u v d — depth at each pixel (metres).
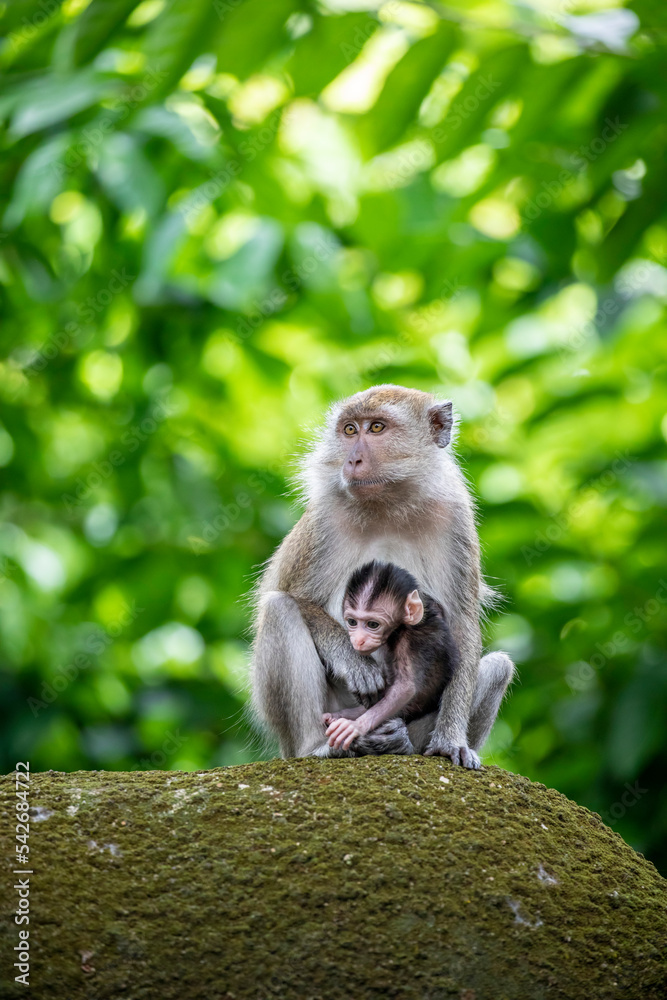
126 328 16.06
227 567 15.30
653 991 7.23
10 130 11.55
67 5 11.74
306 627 10.24
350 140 14.86
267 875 7.07
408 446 11.03
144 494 15.82
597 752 12.60
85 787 7.54
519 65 10.72
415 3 10.38
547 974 7.01
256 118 14.41
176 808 7.42
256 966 6.81
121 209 12.66
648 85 10.87
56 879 6.96
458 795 7.81
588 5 12.23
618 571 13.58
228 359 16.42
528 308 13.96
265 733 11.44
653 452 13.45
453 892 7.12
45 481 15.95
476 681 10.66
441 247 14.17
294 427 16.81
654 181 11.41
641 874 7.80
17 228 13.87
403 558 11.04
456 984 6.87
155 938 6.83
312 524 11.16
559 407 13.98
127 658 16.11
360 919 6.96
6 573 15.77
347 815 7.45
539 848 7.56
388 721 9.48
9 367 16.17
